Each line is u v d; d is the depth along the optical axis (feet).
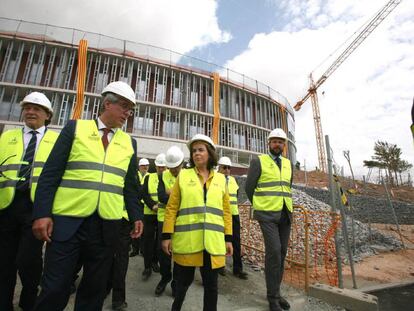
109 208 7.29
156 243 16.56
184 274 9.27
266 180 13.24
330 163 16.85
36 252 9.34
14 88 68.59
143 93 78.95
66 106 70.85
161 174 14.89
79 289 7.20
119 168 7.79
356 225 34.19
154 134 78.48
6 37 69.82
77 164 7.22
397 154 121.70
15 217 9.34
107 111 7.87
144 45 80.94
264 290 14.24
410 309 14.84
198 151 9.84
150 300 12.12
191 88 86.58
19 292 11.85
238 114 94.12
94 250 7.12
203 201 9.30
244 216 29.40
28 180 9.76
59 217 6.81
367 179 85.97
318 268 20.52
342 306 13.02
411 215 59.21
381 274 20.92
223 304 12.17
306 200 39.65
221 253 8.94
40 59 71.36
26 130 10.78
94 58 75.61
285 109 109.70
